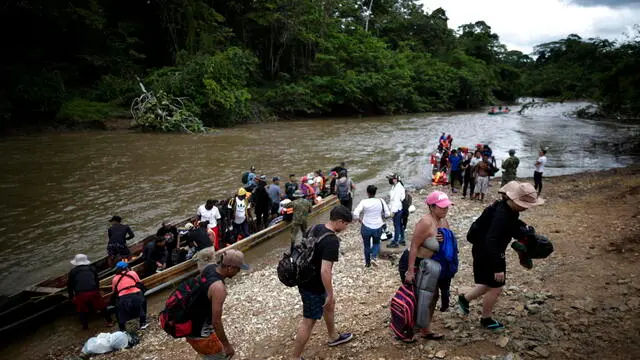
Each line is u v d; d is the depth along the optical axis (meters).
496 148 23.70
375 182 16.08
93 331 6.54
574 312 4.33
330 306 4.32
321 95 43.88
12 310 6.34
